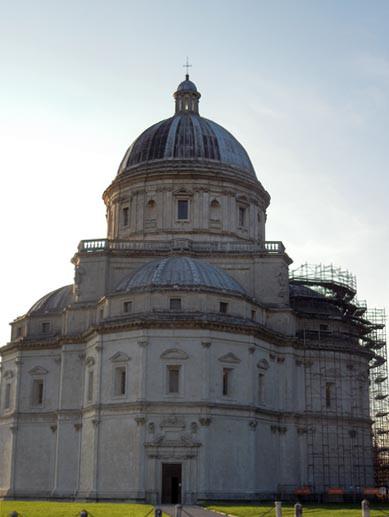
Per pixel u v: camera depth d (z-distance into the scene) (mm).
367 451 81750
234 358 69312
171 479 66250
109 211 90062
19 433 80125
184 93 94250
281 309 77562
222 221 83812
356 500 76125
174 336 68125
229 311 71250
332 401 79812
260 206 89188
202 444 65625
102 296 77438
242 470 67250
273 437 73312
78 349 76375
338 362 81000
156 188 84312
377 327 93125
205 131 88562
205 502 63594
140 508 54500
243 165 88500
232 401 68312
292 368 76812
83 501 68250
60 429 74812
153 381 67125
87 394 72375
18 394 81125
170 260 73750
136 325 68312
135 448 65812
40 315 85062
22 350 82438
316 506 63906
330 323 85500
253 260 79312
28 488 78062
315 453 77188
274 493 71625
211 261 79375
